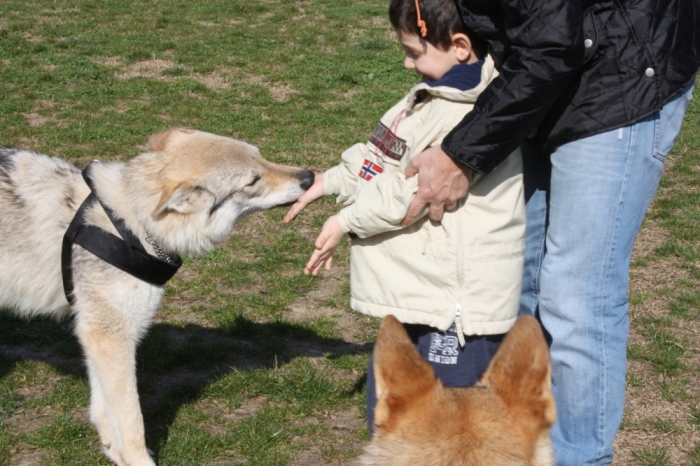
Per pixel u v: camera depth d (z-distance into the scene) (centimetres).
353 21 1612
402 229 294
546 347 213
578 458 327
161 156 392
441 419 207
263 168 414
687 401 443
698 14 306
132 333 374
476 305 287
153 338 504
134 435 368
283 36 1452
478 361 299
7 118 905
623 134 297
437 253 288
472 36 289
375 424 217
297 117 1002
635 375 468
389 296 297
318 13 1672
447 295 289
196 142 400
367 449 219
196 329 520
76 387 443
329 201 742
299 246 646
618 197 304
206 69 1199
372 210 287
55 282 394
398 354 217
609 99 295
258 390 450
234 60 1264
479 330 288
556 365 326
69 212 389
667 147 311
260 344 506
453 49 292
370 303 303
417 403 212
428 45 294
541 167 342
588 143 302
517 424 208
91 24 1435
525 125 271
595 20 293
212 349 489
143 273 370
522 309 369
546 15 262
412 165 282
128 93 1055
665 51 294
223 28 1484
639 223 317
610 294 316
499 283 288
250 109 1027
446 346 298
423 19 287
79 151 812
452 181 276
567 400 327
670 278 611
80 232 368
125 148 838
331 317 543
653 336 514
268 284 585
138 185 379
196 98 1057
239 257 623
